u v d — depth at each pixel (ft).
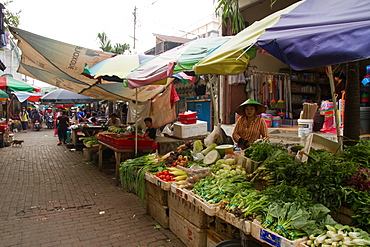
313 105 20.24
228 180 11.16
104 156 32.01
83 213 15.62
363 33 5.94
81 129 39.91
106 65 21.47
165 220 13.69
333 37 6.32
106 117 64.34
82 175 24.91
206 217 11.12
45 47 21.53
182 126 25.30
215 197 10.06
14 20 34.83
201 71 10.09
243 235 8.45
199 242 10.98
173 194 13.06
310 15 8.12
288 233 7.02
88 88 29.48
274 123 26.73
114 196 18.83
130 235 12.92
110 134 25.64
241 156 13.12
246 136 17.16
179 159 16.14
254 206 8.38
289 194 8.43
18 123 74.74
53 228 13.57
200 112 39.75
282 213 7.59
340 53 5.99
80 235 12.83
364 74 27.30
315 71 33.12
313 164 9.17
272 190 8.94
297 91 31.94
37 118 79.36
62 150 40.70
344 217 7.95
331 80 11.39
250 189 10.39
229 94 30.17
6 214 15.30
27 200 17.75
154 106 33.35
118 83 28.60
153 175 14.33
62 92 47.01
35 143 49.01
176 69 15.64
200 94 39.50
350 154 10.40
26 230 13.30
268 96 29.14
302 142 13.01
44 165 29.40
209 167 13.76
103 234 12.97
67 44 21.24
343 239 6.34
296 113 31.40
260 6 31.19
